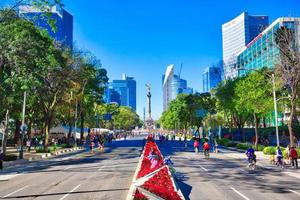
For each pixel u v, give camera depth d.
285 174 24.34
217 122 90.50
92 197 15.38
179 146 66.25
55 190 17.72
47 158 41.59
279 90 47.12
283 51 40.03
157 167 18.75
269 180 21.09
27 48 30.47
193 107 97.50
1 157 29.47
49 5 25.86
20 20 30.06
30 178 23.34
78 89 63.03
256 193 16.30
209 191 16.86
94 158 40.31
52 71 45.66
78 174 24.98
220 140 69.06
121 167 29.30
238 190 17.19
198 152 48.72
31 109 59.56
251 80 48.62
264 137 68.75
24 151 52.19
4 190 18.08
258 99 47.38
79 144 73.06
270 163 32.84
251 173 24.84
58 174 25.30
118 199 14.77
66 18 161.62
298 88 41.22
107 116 140.88
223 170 26.70
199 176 23.02
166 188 11.56
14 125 72.69
